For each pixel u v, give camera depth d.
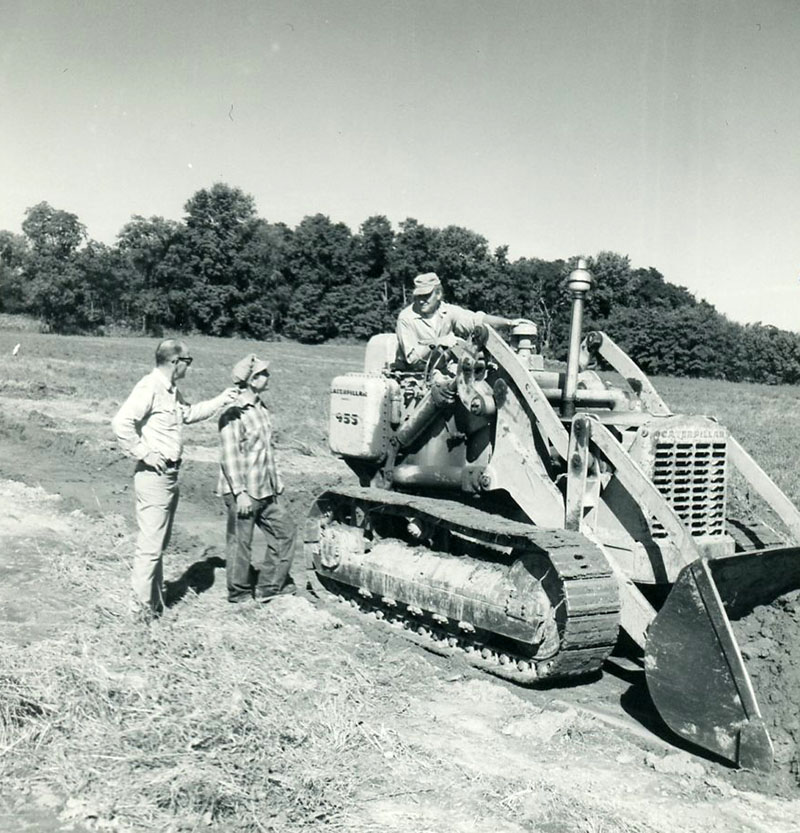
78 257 91.81
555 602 6.09
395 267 100.06
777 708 5.29
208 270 94.69
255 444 7.67
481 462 7.44
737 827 4.43
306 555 8.50
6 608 7.11
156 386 6.90
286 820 4.24
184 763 4.66
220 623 7.12
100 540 9.43
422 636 7.18
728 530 7.19
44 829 4.09
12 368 33.22
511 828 4.30
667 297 88.12
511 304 92.00
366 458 8.27
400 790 4.62
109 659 6.02
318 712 5.48
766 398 46.12
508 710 5.80
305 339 97.19
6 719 4.98
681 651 5.25
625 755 5.19
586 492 6.42
